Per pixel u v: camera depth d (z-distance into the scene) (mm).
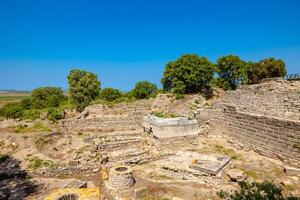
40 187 14984
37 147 20906
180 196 12125
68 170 17062
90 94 44219
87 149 20500
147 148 20719
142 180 14523
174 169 15031
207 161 15852
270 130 17562
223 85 39281
